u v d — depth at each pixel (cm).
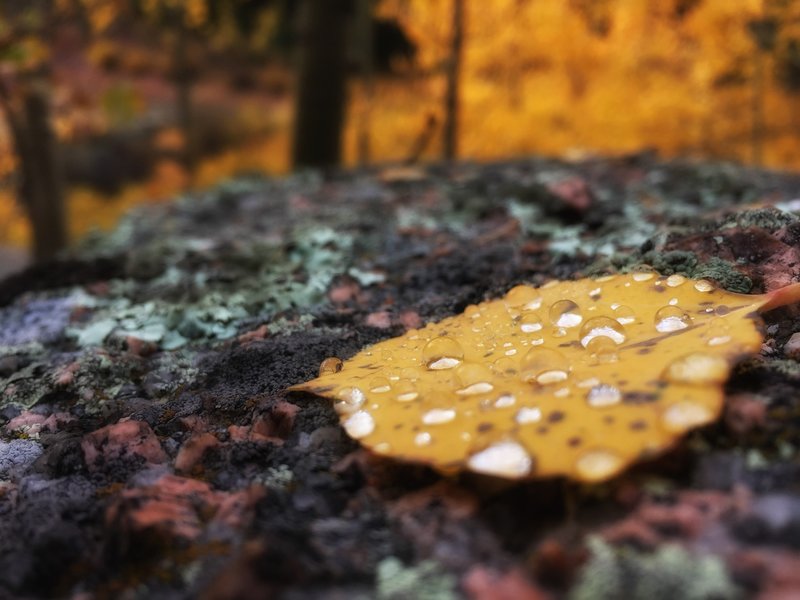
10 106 54
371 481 11
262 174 42
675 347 11
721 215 16
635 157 33
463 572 10
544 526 10
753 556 9
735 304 12
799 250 14
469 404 11
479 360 12
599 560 9
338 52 55
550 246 18
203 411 13
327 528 10
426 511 10
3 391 15
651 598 9
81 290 20
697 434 11
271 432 12
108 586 10
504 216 22
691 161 32
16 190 70
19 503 12
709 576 9
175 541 10
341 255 20
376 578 10
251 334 16
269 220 28
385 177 33
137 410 14
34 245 58
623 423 10
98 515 11
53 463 12
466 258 19
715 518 10
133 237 29
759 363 12
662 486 10
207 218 32
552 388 11
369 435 11
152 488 11
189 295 18
